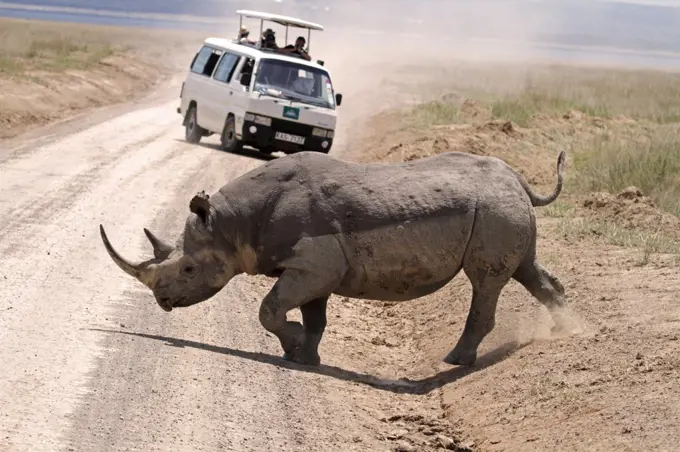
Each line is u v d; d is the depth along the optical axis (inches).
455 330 674.8
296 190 587.8
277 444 445.7
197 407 476.1
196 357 554.9
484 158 615.8
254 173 599.8
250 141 1395.2
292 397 514.9
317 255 577.9
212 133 1547.7
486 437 482.3
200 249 587.2
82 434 425.1
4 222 834.2
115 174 1120.2
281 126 1395.2
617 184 1107.3
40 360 515.5
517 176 618.5
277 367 566.6
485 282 600.7
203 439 437.7
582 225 906.7
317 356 598.2
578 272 743.1
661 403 460.4
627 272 733.9
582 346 568.7
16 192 962.7
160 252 591.8
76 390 478.0
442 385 580.7
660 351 533.3
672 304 631.2
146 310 642.8
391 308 786.8
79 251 767.7
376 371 618.2
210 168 1233.4
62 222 856.3
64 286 669.9
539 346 593.3
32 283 666.8
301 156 600.1
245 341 615.5
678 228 906.7
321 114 1409.9
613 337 573.9
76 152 1263.5
